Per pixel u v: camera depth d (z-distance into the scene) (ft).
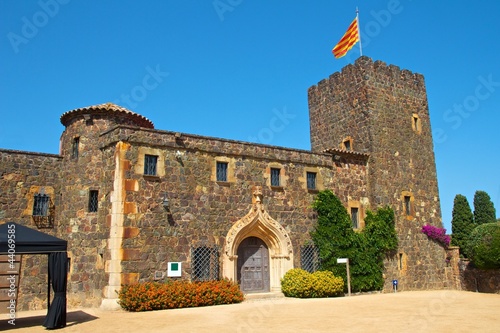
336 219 75.92
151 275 58.03
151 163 61.77
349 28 93.20
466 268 85.92
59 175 70.28
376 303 56.03
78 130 68.33
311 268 72.74
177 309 53.36
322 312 47.47
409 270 83.66
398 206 85.66
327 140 95.45
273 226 69.87
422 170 92.02
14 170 66.95
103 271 58.08
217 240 64.59
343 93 93.30
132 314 49.42
